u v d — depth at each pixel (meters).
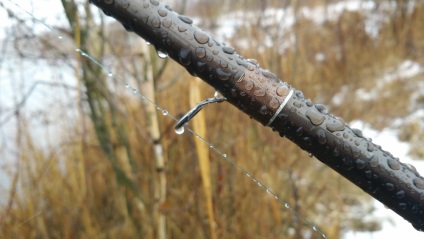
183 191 1.68
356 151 0.47
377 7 4.78
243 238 1.64
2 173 1.80
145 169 1.63
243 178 1.70
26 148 1.67
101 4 0.43
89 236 1.61
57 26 1.26
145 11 0.42
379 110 3.27
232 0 2.64
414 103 3.42
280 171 1.95
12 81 1.56
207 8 2.39
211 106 1.76
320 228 1.95
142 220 1.69
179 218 1.66
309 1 3.93
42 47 1.37
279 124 0.46
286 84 0.47
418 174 0.50
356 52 4.23
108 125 1.65
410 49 4.54
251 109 0.45
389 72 4.09
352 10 4.54
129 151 1.59
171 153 1.68
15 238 1.53
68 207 1.70
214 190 1.67
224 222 1.61
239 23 2.40
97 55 1.42
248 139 1.78
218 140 1.72
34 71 1.54
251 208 1.69
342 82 3.70
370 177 0.48
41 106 1.76
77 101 1.56
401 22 4.62
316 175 2.23
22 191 1.65
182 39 0.43
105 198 1.83
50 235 1.65
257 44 2.09
